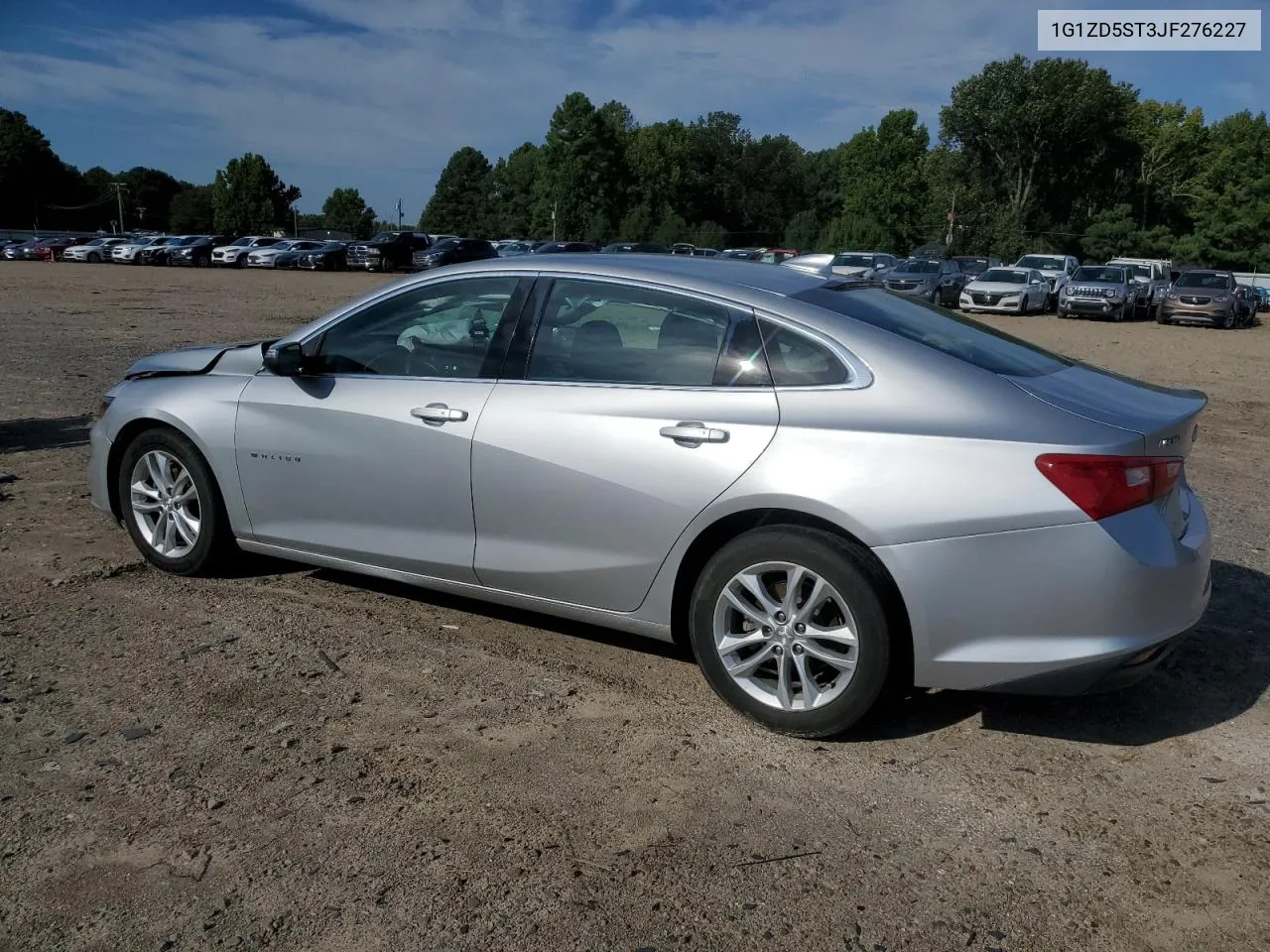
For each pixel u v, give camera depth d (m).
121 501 4.99
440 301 4.25
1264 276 62.22
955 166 77.69
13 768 3.19
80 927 2.52
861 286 4.20
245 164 102.88
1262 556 5.70
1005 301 29.36
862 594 3.29
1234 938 2.57
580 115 72.06
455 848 2.85
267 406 4.48
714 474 3.50
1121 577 3.14
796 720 3.46
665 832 2.95
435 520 4.12
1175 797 3.21
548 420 3.82
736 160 102.69
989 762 3.40
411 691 3.79
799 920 2.60
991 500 3.17
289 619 4.43
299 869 2.75
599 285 3.93
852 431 3.35
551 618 4.54
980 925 2.60
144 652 4.05
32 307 20.48
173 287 30.81
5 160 108.38
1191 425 3.48
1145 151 75.56
